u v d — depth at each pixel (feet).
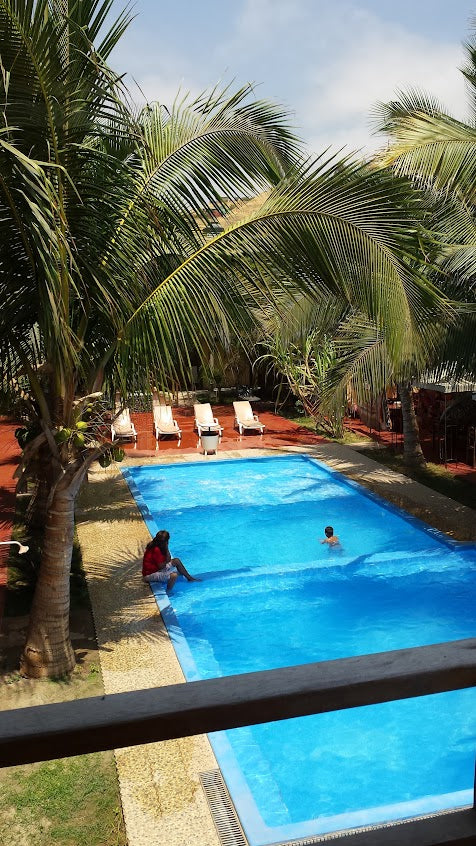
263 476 63.82
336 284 27.20
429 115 47.42
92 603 35.55
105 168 23.76
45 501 43.62
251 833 19.99
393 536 48.88
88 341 28.60
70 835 20.15
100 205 24.20
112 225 25.00
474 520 49.32
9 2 19.12
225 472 65.10
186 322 27.58
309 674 4.41
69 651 28.89
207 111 28.76
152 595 36.76
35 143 22.22
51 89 21.02
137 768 23.04
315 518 52.90
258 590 40.27
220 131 29.09
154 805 21.29
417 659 4.57
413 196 26.30
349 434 76.95
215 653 33.60
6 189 22.02
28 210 22.50
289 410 90.68
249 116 29.48
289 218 26.40
